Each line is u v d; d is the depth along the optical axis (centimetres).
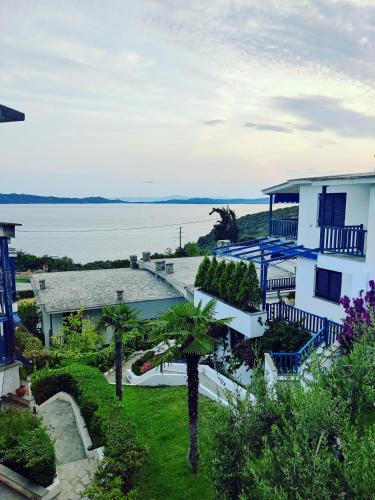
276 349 1451
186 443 1198
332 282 1606
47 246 12025
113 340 1543
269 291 2092
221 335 1798
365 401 713
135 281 3141
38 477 950
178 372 1806
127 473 947
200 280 2072
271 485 509
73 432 1330
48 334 2627
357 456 482
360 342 863
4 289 1060
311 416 578
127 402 1551
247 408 696
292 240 2033
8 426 1034
